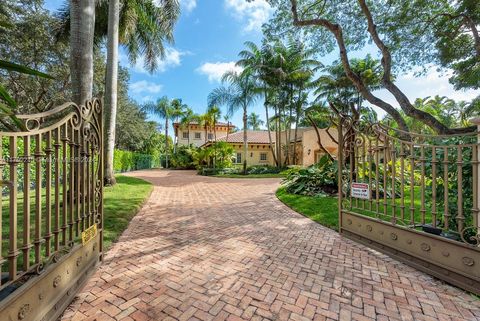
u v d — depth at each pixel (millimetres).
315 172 9219
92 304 2348
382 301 2438
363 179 4289
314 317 2195
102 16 10602
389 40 9289
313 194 8328
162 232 4617
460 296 2525
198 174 20094
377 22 9031
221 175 18219
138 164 28281
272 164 28250
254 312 2258
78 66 5746
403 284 2758
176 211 6398
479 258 2514
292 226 5051
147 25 11859
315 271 3066
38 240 1954
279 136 23000
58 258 2191
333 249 3805
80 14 5750
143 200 7410
